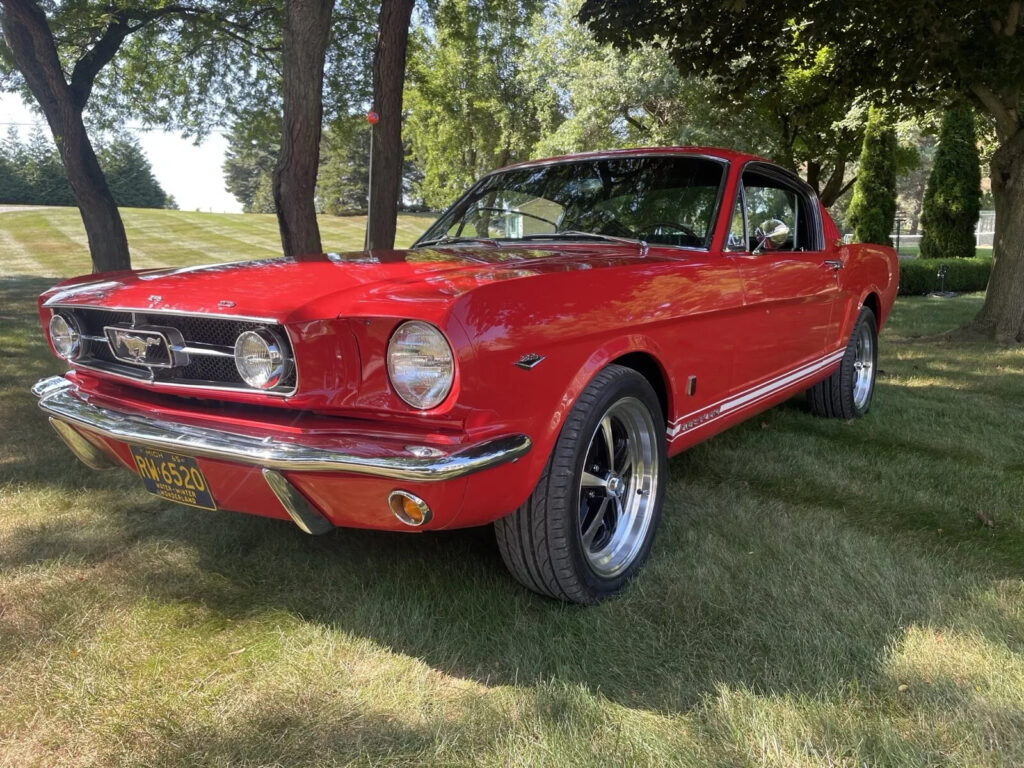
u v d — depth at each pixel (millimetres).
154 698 1848
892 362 6953
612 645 2066
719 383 2936
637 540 2475
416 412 1813
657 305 2422
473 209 3553
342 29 12969
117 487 3299
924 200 18750
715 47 7559
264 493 1972
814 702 1787
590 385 2182
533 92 25312
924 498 3229
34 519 2943
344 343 1857
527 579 2215
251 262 2660
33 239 30359
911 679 1889
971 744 1648
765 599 2299
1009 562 2625
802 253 3664
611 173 3381
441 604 2283
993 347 7879
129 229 36062
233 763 1622
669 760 1609
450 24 12609
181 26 13172
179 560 2594
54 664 1979
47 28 9719
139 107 14438
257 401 1971
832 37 7355
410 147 36656
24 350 6691
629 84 17562
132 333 2209
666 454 2590
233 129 14844
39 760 1641
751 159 3352
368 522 1916
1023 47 6816
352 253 2859
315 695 1861
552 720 1747
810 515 3021
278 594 2367
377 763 1618
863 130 17781
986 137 16703
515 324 1882
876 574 2461
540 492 2086
